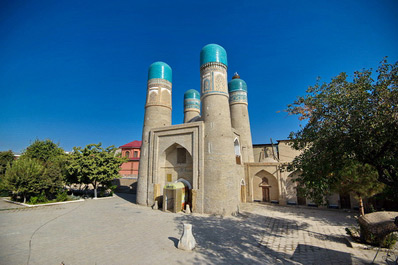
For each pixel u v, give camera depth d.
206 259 7.15
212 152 15.03
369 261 6.72
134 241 8.85
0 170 27.08
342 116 6.88
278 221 12.82
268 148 26.09
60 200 18.91
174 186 15.06
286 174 18.73
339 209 16.41
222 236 9.74
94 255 7.33
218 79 16.50
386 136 6.02
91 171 20.12
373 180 10.88
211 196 14.41
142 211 15.30
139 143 39.84
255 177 20.61
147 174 18.12
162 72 20.14
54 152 28.94
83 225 11.21
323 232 10.46
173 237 9.44
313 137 7.71
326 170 7.33
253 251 7.93
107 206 17.34
